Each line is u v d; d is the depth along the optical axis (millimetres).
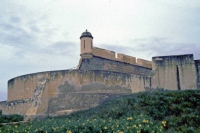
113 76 21359
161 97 14539
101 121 10820
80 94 20016
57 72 20953
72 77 20656
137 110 13258
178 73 23844
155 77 24250
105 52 25656
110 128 9867
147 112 12781
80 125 9953
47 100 20391
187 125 10867
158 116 12352
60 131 9500
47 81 20766
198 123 10984
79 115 14953
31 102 19984
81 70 20781
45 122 12531
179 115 12250
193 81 23328
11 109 22828
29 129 10531
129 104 14656
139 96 15805
